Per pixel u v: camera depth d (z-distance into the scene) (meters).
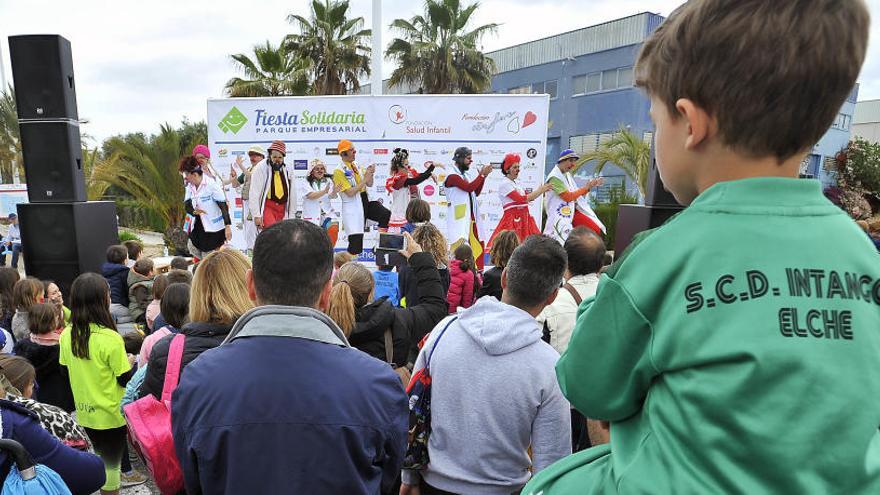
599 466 0.71
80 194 5.54
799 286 0.53
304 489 1.06
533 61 24.14
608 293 0.65
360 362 1.20
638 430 0.63
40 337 3.13
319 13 19.61
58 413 1.85
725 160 0.60
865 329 0.52
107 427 2.83
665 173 0.68
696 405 0.53
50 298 3.96
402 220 7.48
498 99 7.25
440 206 7.48
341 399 1.11
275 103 7.56
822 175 22.30
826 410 0.48
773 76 0.53
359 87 20.52
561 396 1.59
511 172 7.22
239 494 1.05
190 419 1.11
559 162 7.38
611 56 21.03
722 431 0.51
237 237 7.94
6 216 12.95
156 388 1.75
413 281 3.67
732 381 0.51
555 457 1.58
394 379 1.23
